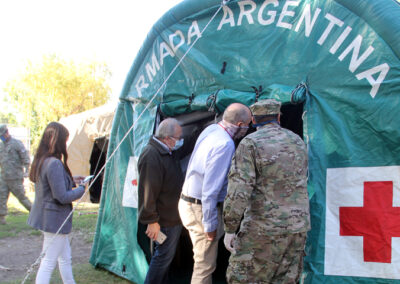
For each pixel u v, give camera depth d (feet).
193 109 12.27
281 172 7.73
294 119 13.30
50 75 71.26
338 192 8.78
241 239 8.06
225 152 9.34
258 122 8.54
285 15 10.37
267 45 10.62
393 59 8.31
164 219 11.00
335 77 9.16
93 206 34.71
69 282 11.48
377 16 8.57
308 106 9.46
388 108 8.26
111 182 15.48
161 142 10.91
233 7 11.46
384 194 8.24
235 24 11.40
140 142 13.70
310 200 9.10
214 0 11.82
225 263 14.89
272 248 7.69
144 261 13.14
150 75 13.88
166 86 13.14
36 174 10.73
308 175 9.16
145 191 10.53
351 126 8.79
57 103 72.18
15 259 17.26
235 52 11.29
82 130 32.91
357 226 8.47
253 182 7.70
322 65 9.42
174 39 13.01
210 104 11.44
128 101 15.11
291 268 7.87
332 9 9.40
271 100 8.61
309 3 9.87
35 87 70.95
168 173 10.80
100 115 31.71
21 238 21.26
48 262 10.68
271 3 10.70
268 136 8.04
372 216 8.30
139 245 13.15
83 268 15.58
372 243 8.25
